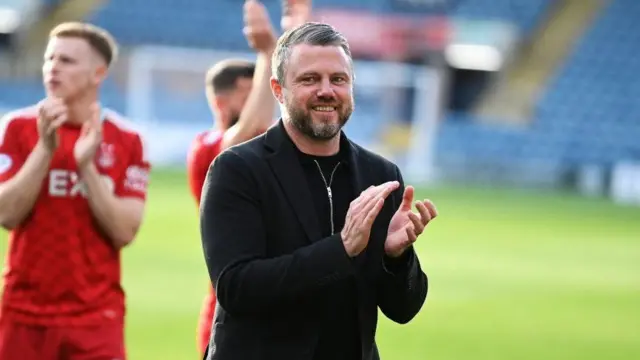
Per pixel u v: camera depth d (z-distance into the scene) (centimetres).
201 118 7538
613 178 7450
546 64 8525
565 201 6544
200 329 1556
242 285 995
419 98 7725
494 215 5512
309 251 994
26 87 7556
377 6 8356
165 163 7206
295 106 1029
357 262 1045
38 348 1403
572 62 8550
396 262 1052
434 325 2758
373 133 7762
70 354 1407
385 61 8212
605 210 6103
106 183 1444
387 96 7938
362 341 1052
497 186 7356
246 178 1034
